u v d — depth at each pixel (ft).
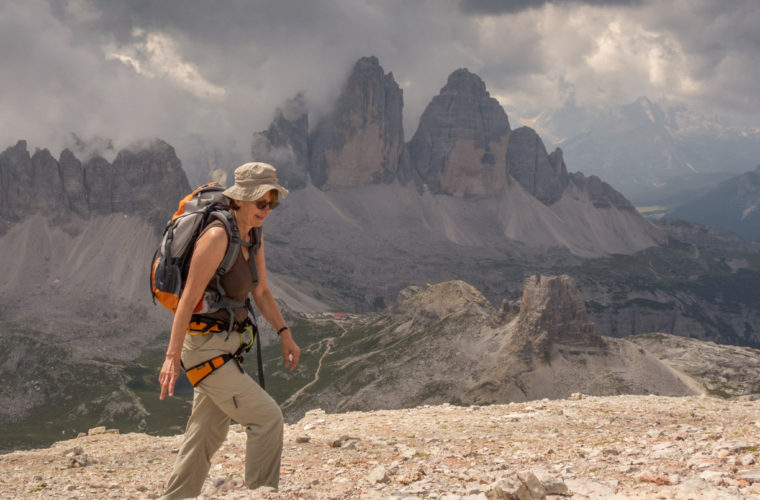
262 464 19.43
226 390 18.84
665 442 33.09
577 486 19.77
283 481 27.68
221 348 18.88
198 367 18.80
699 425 47.24
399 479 25.29
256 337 19.98
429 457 34.27
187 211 18.52
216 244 17.70
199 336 18.76
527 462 30.42
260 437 19.02
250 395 18.95
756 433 35.63
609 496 17.44
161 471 37.27
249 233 19.35
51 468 39.14
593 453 31.30
